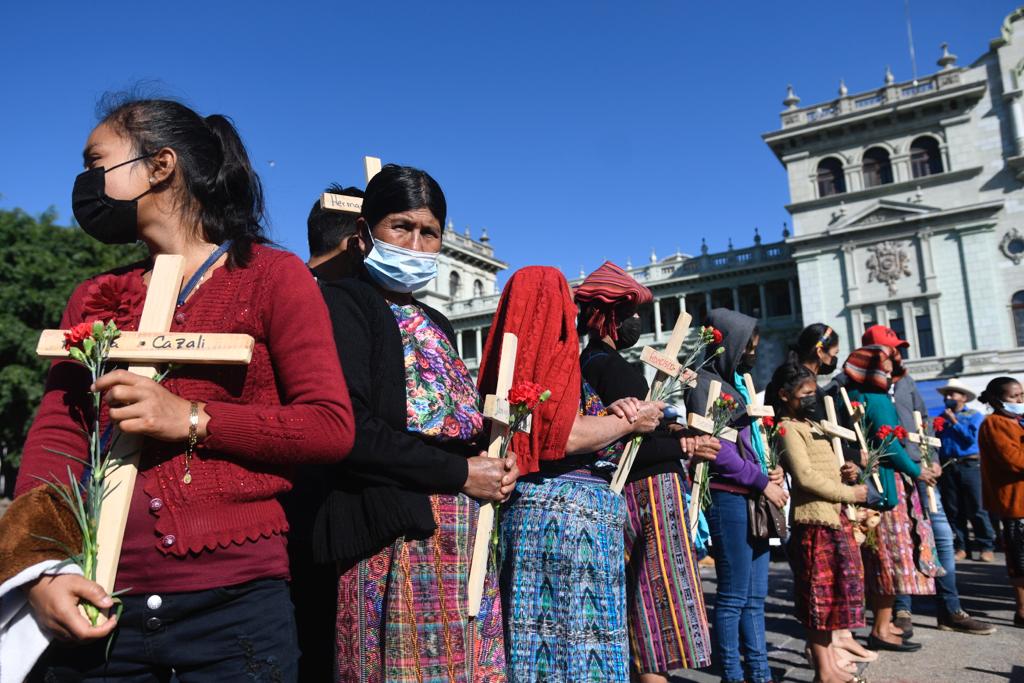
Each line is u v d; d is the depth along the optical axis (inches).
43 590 50.3
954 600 223.8
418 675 69.5
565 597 95.0
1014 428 225.0
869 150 1390.3
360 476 71.9
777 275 1557.6
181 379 58.4
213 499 56.3
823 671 161.8
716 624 155.1
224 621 55.9
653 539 118.6
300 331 61.1
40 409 59.3
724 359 164.9
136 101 64.9
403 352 78.0
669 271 1694.1
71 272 895.1
